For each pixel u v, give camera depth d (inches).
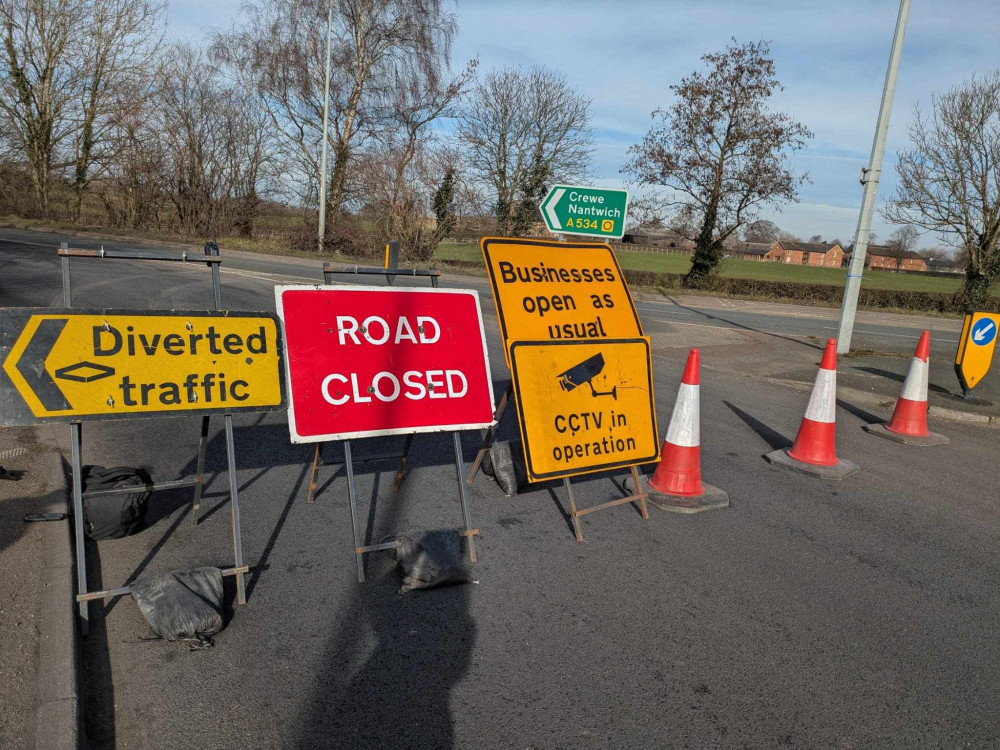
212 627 117.8
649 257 2342.5
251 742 95.2
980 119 1007.0
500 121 1238.9
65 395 119.3
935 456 253.8
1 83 1362.0
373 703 104.6
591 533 169.3
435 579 136.9
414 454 217.5
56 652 104.7
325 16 1160.8
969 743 103.4
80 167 1424.7
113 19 1338.6
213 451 208.5
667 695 110.2
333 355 144.1
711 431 265.7
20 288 483.2
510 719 102.7
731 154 1149.7
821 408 227.9
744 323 650.8
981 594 150.1
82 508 127.6
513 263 173.0
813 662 121.5
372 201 1114.1
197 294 506.9
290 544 153.2
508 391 181.5
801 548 167.8
